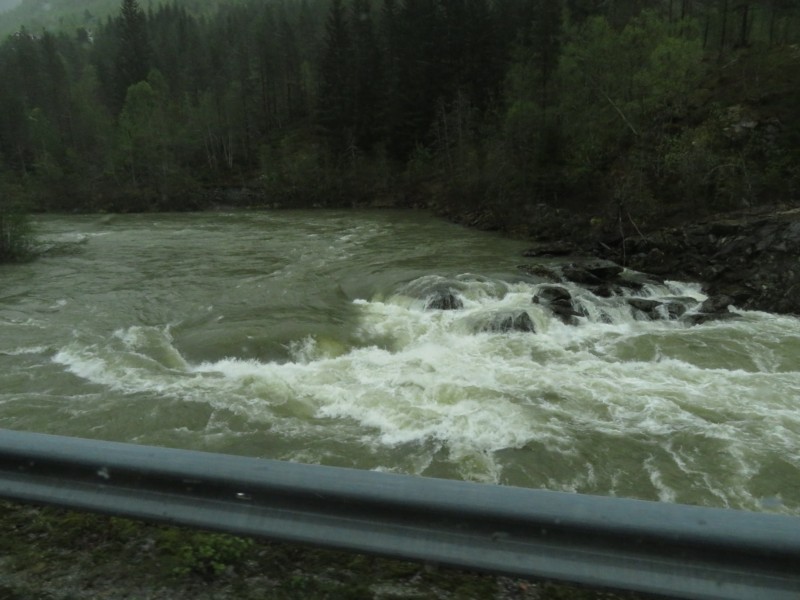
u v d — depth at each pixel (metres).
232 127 71.62
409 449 9.01
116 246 29.30
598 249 25.19
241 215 48.53
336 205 56.19
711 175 27.53
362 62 63.16
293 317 15.71
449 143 53.94
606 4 55.84
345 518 2.40
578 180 34.03
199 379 11.84
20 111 72.44
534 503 2.22
